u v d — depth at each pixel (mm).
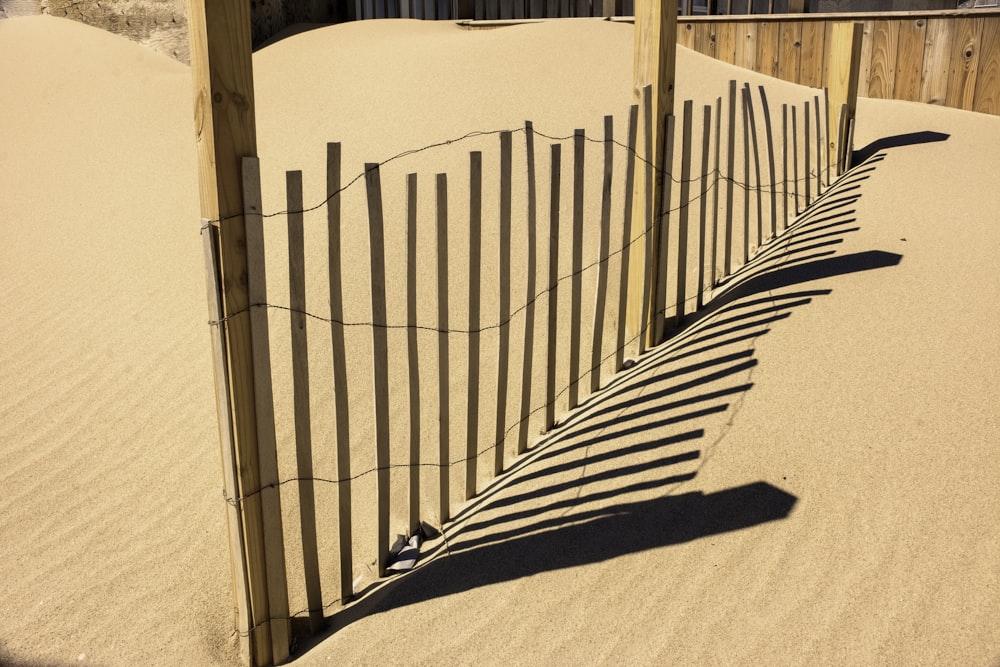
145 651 3201
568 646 2846
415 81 7535
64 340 5426
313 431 4418
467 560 3305
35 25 9906
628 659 2760
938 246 5066
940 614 2740
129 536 3879
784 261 5094
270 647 3068
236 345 2760
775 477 3402
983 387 3758
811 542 3088
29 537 3893
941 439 3479
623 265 4211
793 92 7996
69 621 3381
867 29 8633
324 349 4848
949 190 5949
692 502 3352
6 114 8445
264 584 3008
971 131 7320
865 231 5348
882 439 3518
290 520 3926
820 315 4391
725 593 2945
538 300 5016
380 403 3199
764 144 6777
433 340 4824
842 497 3262
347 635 3082
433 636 2980
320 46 9039
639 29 4254
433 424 4332
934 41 8289
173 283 5812
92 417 4734
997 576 2844
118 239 6410
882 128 7613
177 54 9781
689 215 5766
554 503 3502
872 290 4578
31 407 4852
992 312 4336
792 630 2766
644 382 4160
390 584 3318
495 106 6953
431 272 5266
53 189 7207
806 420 3672
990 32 7957
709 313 4715
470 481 3713
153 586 3562
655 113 4262
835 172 6645
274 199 6195
